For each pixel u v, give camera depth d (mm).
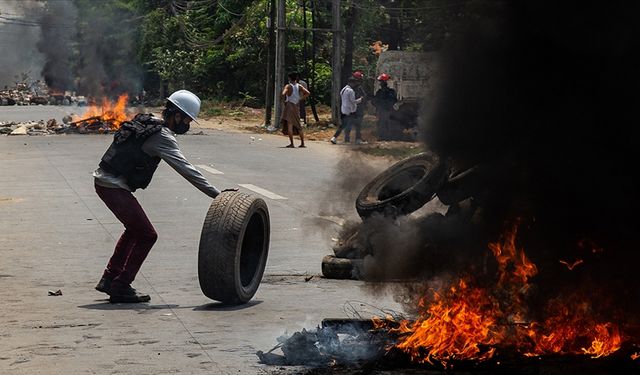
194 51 81688
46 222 17047
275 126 48844
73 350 8383
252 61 75438
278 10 48594
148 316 9805
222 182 23703
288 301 10562
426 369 7441
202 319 9656
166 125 10711
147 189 22250
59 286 11469
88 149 35625
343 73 52938
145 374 7578
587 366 7336
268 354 8000
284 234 15578
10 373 7609
